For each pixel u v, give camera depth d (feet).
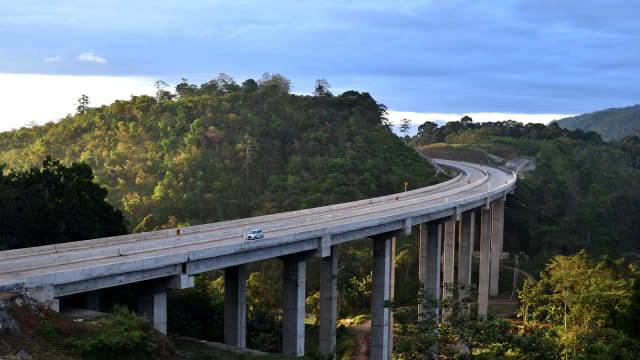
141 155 407.44
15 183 191.93
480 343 132.67
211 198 350.02
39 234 181.27
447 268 285.84
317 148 418.31
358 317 283.18
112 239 162.91
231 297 162.09
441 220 252.62
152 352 109.09
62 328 104.27
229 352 145.79
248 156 386.11
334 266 191.52
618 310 191.01
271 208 339.36
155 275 130.52
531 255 431.02
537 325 221.05
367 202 273.75
